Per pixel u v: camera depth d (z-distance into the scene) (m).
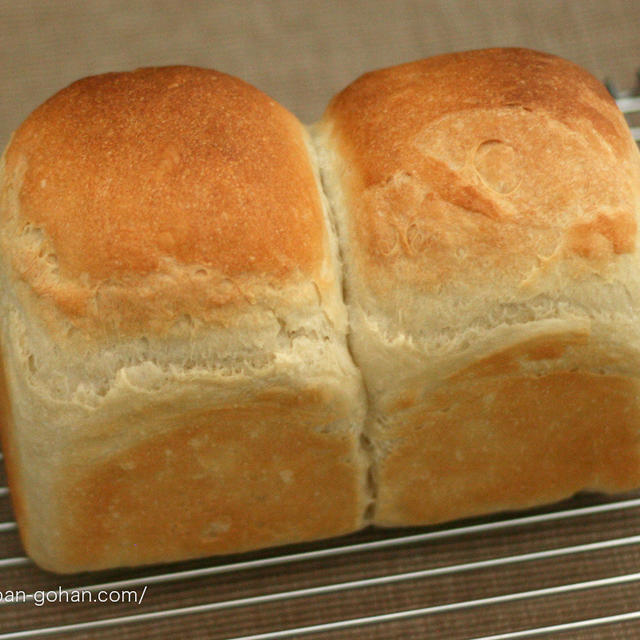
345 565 0.63
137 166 0.58
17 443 0.60
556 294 0.59
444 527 0.64
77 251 0.58
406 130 0.60
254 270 0.58
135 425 0.59
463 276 0.58
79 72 0.74
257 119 0.60
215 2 0.76
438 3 0.76
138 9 0.76
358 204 0.59
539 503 0.63
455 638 0.63
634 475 0.62
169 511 0.60
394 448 0.60
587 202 0.59
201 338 0.58
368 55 0.75
